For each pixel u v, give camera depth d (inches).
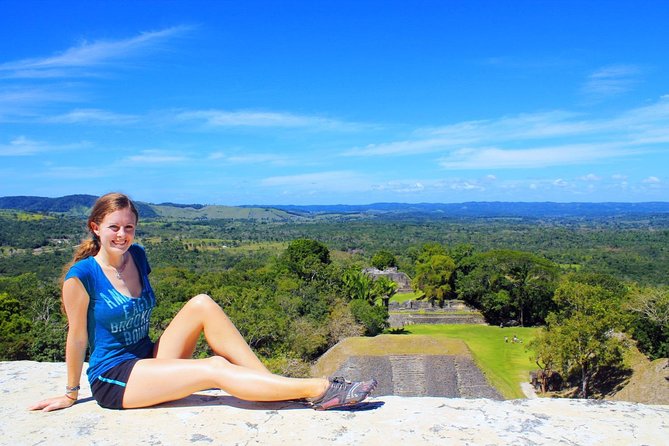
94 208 145.3
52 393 160.7
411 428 129.2
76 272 139.8
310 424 131.0
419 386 1002.7
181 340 152.9
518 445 119.9
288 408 142.3
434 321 1940.2
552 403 149.5
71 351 142.3
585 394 1048.8
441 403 149.6
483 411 142.7
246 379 137.9
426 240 5802.2
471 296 2079.2
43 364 199.3
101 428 129.3
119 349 146.3
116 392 140.9
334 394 138.6
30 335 1017.5
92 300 143.1
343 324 1489.9
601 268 3245.6
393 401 151.3
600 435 126.3
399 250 4729.3
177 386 139.1
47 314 1307.8
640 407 146.3
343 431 127.0
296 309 1533.0
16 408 145.6
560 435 126.0
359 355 1056.2
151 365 141.3
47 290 1421.0
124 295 145.6
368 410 142.2
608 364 1055.6
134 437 123.7
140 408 142.6
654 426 131.9
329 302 1699.1
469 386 1005.2
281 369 1019.3
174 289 1718.8
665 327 1144.8
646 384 955.3
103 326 143.9
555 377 1152.2
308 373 1051.9
